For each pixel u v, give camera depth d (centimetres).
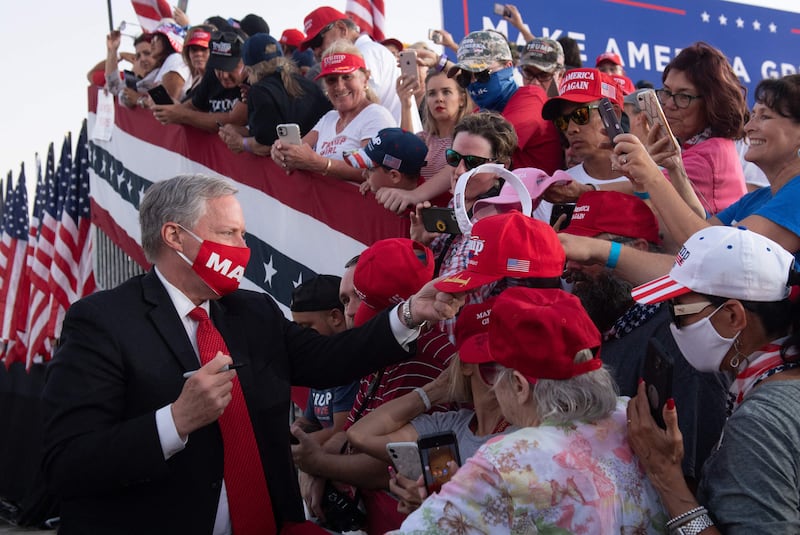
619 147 297
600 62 593
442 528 216
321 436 369
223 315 303
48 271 903
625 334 297
